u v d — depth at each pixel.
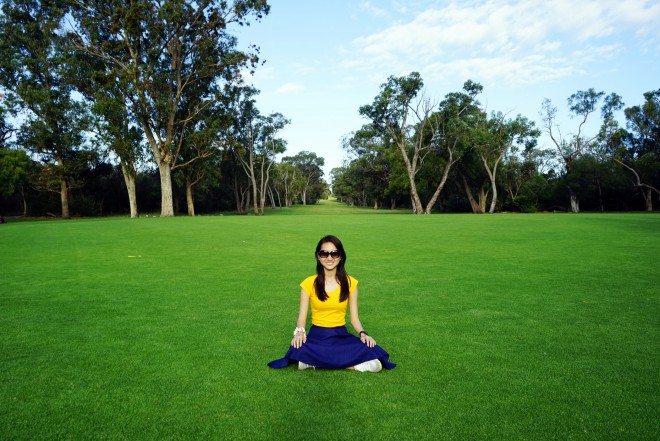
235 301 7.48
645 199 61.53
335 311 4.80
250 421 3.52
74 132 46.84
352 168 81.25
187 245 15.77
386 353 4.55
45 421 3.53
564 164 65.62
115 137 41.00
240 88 47.44
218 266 11.18
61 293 8.07
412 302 7.39
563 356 4.89
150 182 71.69
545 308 6.95
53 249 14.57
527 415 3.60
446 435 3.31
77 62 40.22
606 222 26.56
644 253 12.98
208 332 5.77
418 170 60.00
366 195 99.50
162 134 47.88
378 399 3.88
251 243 16.44
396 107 55.25
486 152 57.56
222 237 18.66
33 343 5.35
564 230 21.19
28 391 4.06
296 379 4.31
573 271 10.14
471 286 8.64
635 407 3.73
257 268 10.88
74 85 42.47
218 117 45.03
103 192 66.50
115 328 5.94
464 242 16.38
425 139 59.53
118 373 4.45
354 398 3.90
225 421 3.52
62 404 3.81
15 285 8.80
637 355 4.91
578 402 3.82
